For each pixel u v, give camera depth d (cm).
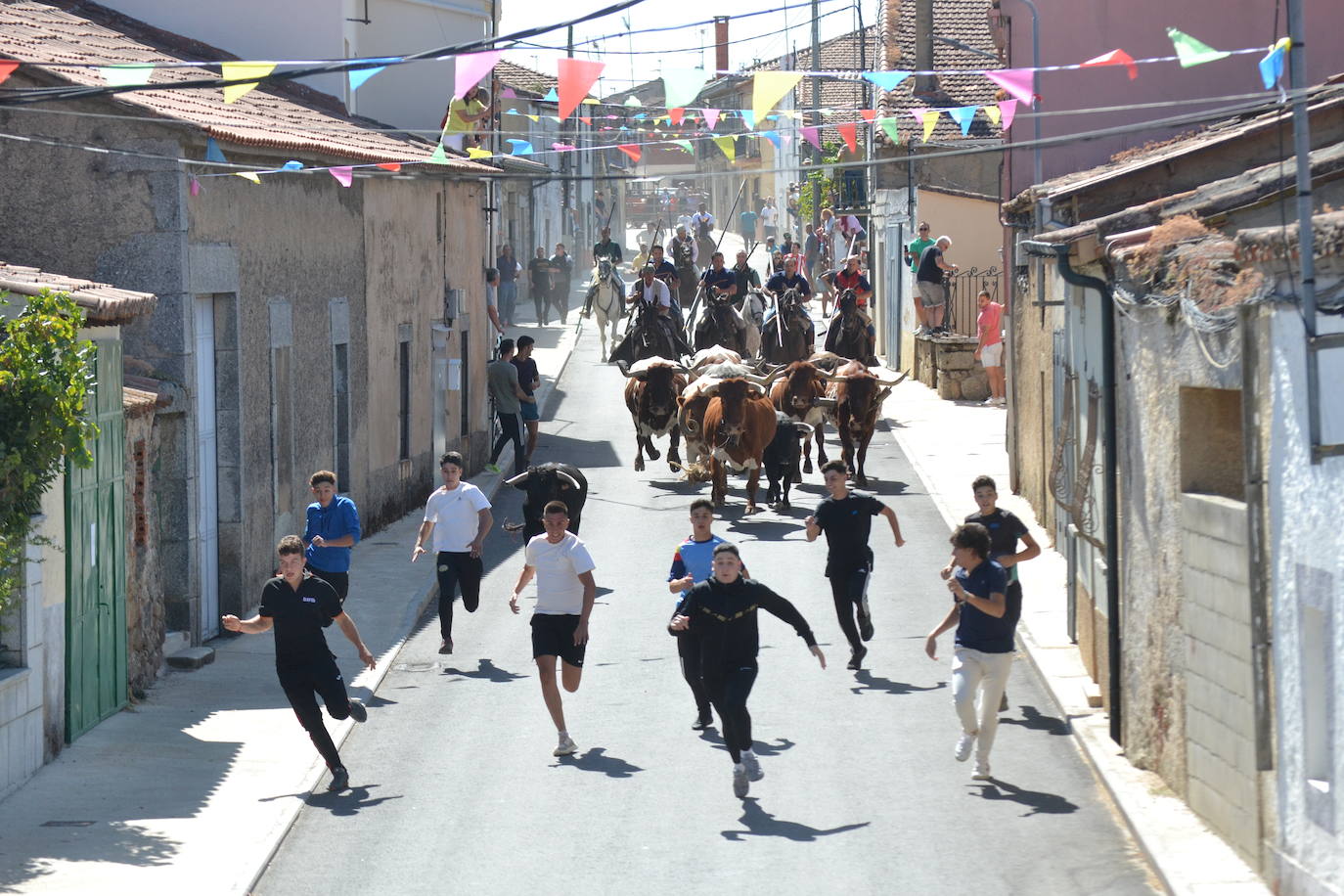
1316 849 856
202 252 1650
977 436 2962
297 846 1064
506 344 2773
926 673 1502
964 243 3903
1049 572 1877
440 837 1079
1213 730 1027
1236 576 984
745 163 7712
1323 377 838
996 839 1052
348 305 2147
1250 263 909
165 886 962
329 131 2119
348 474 2158
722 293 3500
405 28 3045
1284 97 977
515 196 5628
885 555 2033
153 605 1526
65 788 1173
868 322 3309
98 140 1605
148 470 1514
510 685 1498
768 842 1054
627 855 1036
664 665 1550
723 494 2392
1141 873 987
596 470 2783
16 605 1187
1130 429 1238
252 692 1484
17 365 1149
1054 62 2381
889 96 3950
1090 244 1329
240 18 2538
